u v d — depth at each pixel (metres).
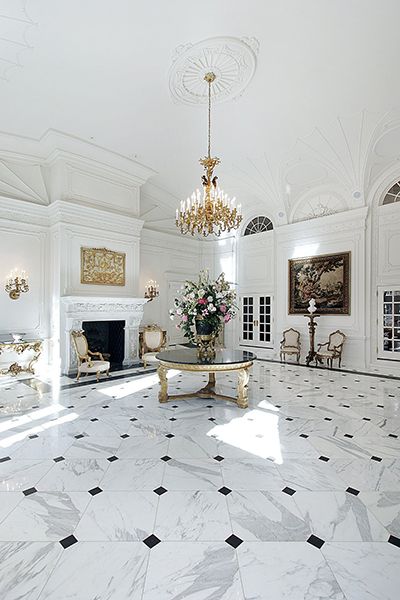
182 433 3.86
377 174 7.80
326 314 8.62
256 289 10.30
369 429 3.99
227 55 4.76
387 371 7.46
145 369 7.47
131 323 8.16
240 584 1.79
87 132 6.68
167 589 1.76
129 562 1.94
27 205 7.08
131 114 6.22
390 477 2.90
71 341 7.01
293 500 2.56
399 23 4.27
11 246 6.90
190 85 5.41
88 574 1.86
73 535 2.16
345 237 8.33
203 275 5.42
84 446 3.50
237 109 6.12
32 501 2.53
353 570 1.89
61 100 5.75
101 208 7.79
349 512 2.41
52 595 1.72
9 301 6.86
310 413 4.57
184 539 2.13
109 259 7.82
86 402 5.04
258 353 9.95
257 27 4.34
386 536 2.17
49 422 4.20
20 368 6.64
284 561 1.95
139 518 2.33
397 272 7.59
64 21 4.22
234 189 9.80
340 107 6.12
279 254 9.66
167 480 2.84
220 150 7.71
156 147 7.45
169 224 10.48
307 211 9.21
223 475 2.92
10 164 7.03
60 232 7.04
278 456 3.29
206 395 5.18
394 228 7.64
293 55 4.82
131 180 8.41
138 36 4.46
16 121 6.24
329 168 7.98
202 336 5.22
